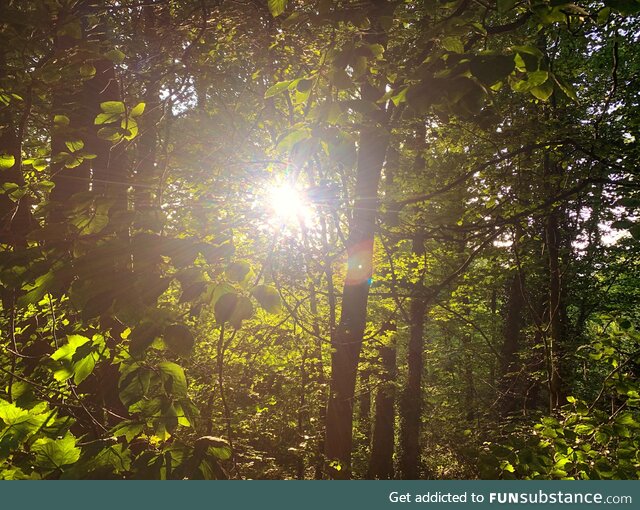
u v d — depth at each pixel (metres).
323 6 2.62
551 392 10.07
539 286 16.19
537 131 7.53
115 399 2.88
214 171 5.29
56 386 2.97
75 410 2.80
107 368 2.62
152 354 2.18
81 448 1.80
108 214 2.00
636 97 9.32
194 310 1.84
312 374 9.50
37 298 1.86
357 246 6.75
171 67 4.07
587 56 10.36
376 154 6.44
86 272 1.78
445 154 9.70
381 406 14.72
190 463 1.73
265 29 6.37
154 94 4.64
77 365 1.95
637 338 5.21
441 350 17.20
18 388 2.24
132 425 1.84
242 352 8.34
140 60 5.20
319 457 6.43
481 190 8.13
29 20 2.96
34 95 3.51
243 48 6.97
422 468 13.54
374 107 2.21
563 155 7.91
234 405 8.01
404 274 10.52
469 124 7.64
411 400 14.08
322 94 2.65
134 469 1.68
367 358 12.02
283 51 6.63
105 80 3.91
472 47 2.95
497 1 2.23
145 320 1.79
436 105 1.91
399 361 18.39
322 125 2.31
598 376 9.34
